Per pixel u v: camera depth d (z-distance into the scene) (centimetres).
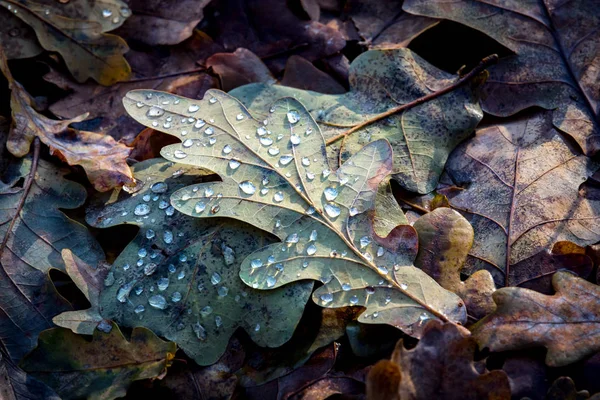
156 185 34
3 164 35
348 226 33
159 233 34
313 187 33
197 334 33
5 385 32
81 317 33
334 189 33
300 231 33
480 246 34
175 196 33
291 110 34
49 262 34
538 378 32
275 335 32
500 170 35
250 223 33
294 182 33
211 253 33
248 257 33
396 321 32
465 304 33
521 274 33
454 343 31
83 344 32
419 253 33
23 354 33
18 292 33
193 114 34
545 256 34
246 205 33
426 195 35
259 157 34
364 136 35
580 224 34
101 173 34
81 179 35
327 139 35
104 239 35
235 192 33
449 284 33
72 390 32
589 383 32
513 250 34
